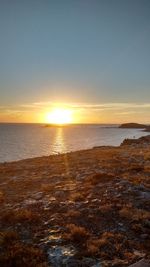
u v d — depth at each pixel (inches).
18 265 299.9
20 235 378.9
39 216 450.3
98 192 580.7
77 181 706.2
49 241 356.5
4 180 787.4
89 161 1075.3
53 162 1128.8
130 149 1574.8
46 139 5841.5
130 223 423.8
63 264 304.3
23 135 7593.5
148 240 370.6
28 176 826.8
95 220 433.1
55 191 610.5
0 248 338.3
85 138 6190.9
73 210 472.1
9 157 2815.0
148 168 852.0
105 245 348.5
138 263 281.3
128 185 624.1
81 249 338.3
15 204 523.5
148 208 493.4
